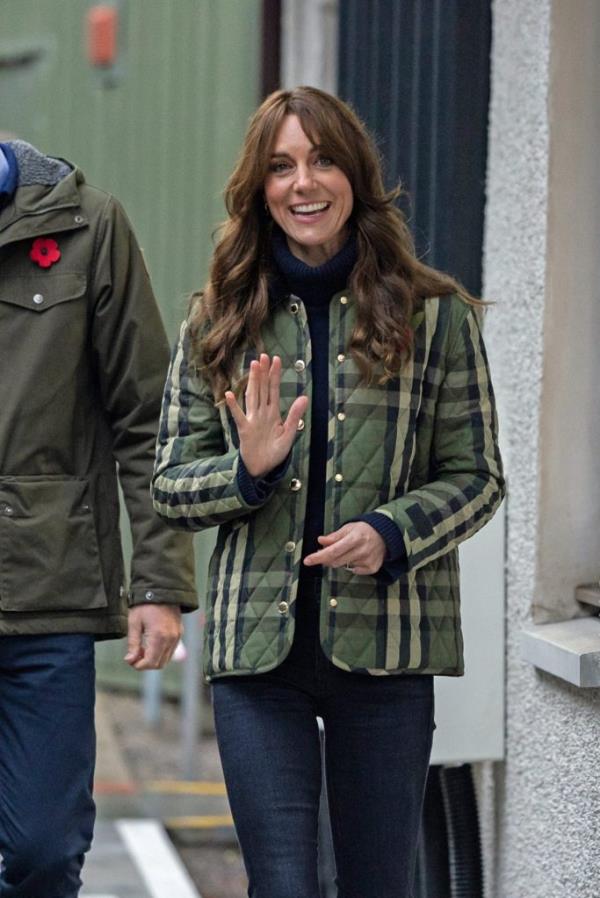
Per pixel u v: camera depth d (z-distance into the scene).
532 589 14.18
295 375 11.01
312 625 10.95
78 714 12.45
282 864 10.74
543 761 13.88
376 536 10.55
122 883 18.89
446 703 14.78
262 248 11.23
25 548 12.39
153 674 28.34
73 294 12.62
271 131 11.01
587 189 14.09
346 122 11.04
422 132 17.33
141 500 12.88
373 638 10.81
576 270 14.11
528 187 14.59
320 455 10.97
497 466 11.25
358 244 11.09
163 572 12.88
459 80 16.23
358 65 19.80
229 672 10.94
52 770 12.34
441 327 11.16
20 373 12.51
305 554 10.98
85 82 31.00
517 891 14.55
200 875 20.00
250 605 10.91
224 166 28.64
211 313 11.28
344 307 11.05
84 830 12.52
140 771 25.28
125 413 12.91
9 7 32.28
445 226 16.34
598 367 14.16
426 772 11.29
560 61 14.05
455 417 11.21
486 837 15.54
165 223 29.66
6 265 12.58
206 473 10.83
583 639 13.32
